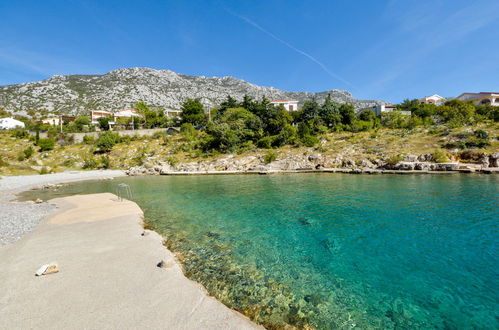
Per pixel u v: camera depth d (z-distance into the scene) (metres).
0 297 6.21
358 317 5.92
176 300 6.07
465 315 5.87
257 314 6.03
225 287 7.26
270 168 41.81
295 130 55.16
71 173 47.38
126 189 28.50
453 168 29.36
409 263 8.49
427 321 5.71
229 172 42.19
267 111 64.19
